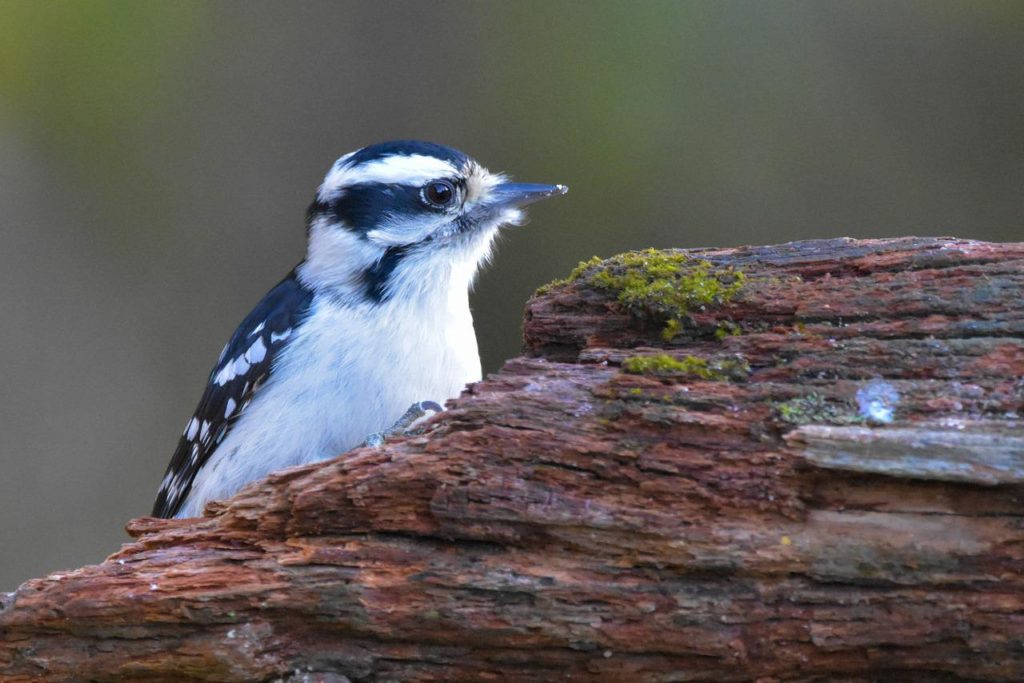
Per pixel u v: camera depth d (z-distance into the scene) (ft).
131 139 59.21
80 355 58.44
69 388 58.29
